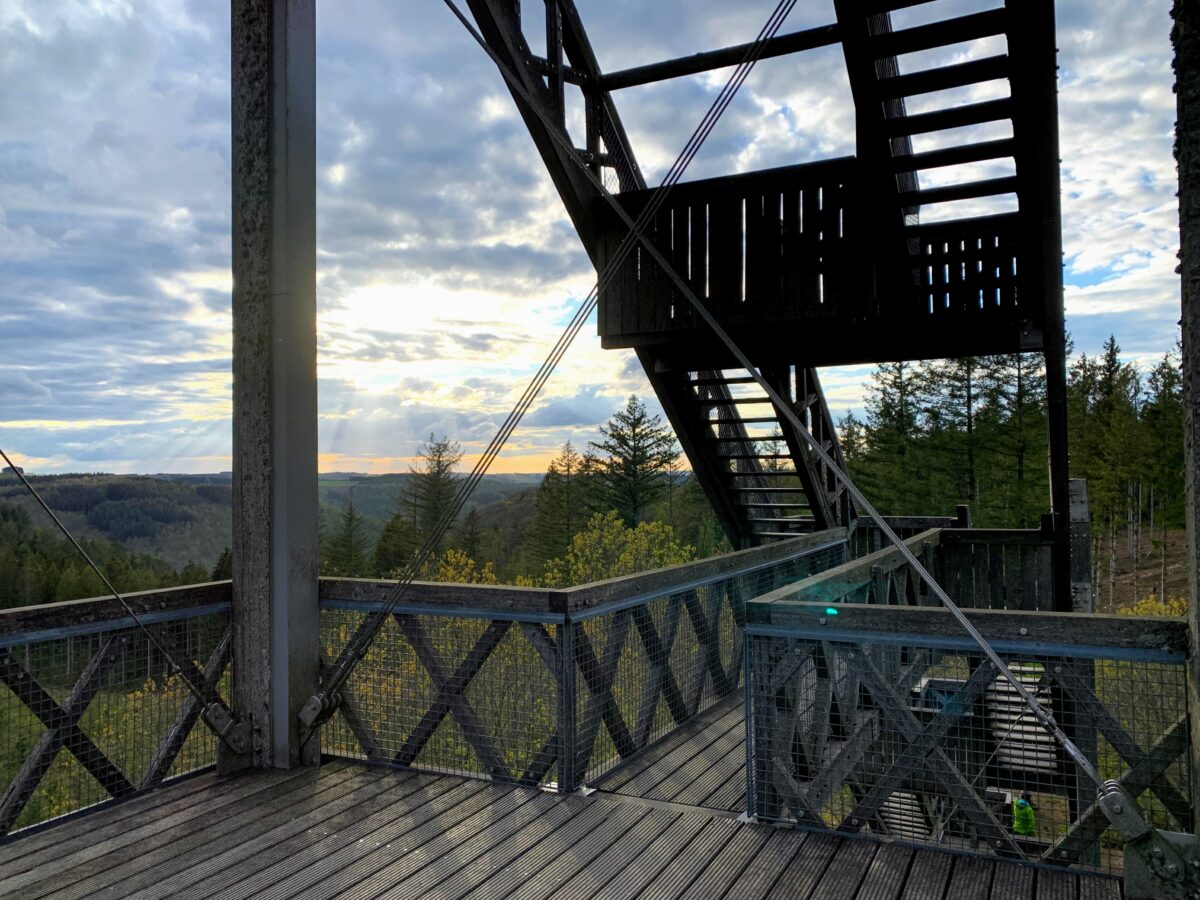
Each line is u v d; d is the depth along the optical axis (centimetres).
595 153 716
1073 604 754
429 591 357
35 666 287
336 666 362
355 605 366
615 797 324
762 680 297
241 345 357
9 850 272
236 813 305
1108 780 234
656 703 410
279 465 351
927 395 3806
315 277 365
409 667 366
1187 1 214
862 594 420
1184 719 238
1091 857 256
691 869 259
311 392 362
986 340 659
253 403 354
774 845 276
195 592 347
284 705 351
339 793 326
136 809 308
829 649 292
